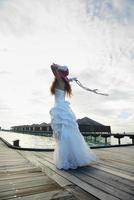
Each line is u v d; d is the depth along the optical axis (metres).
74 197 1.81
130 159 4.11
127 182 2.33
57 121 3.28
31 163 3.48
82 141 3.32
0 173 2.68
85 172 2.85
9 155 4.52
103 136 14.38
